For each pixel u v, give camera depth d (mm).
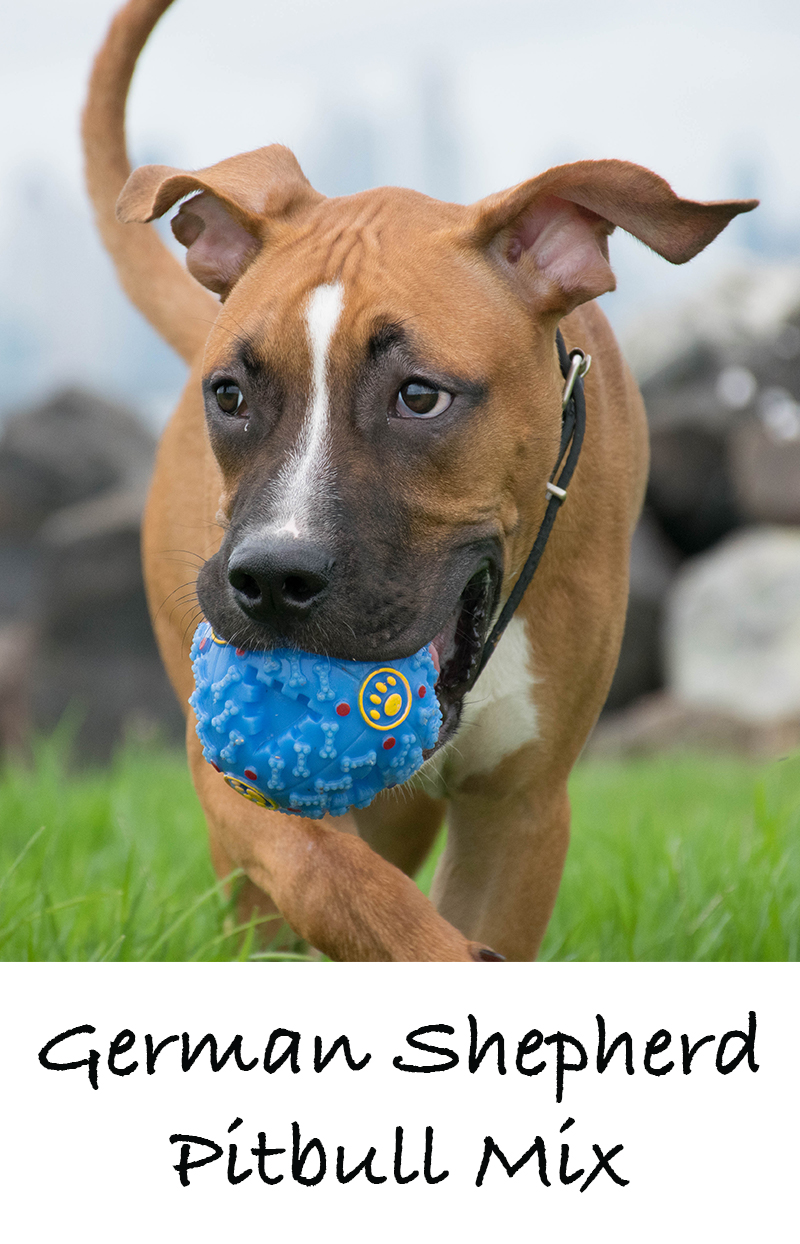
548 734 3199
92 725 12844
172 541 3594
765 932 3496
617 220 2789
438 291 2684
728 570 12977
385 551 2541
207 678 2559
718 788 7566
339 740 2471
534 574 3057
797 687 12172
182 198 3078
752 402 14000
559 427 2902
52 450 15656
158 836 4785
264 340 2637
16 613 15039
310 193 3145
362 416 2582
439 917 2762
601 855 4578
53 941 3209
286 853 2713
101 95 4371
